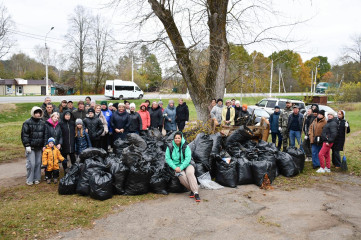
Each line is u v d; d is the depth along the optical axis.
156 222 4.48
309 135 7.93
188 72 9.16
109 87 31.81
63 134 6.96
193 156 6.68
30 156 6.43
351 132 16.52
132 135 7.28
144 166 5.79
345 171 7.56
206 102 9.62
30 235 4.01
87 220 4.53
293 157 7.35
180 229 4.23
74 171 5.97
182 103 10.80
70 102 8.84
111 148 9.35
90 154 6.20
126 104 9.64
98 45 42.25
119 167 5.67
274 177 6.73
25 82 54.69
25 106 23.11
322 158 7.43
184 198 5.58
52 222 4.43
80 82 45.84
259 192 5.93
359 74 50.25
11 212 4.78
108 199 5.47
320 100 29.44
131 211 4.91
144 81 40.59
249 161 6.59
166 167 6.06
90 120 7.54
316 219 4.58
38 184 6.55
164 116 10.40
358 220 4.55
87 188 5.64
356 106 32.09
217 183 6.38
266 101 17.38
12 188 6.24
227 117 9.55
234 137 7.74
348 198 5.59
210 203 5.28
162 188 5.82
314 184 6.50
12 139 12.70
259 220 4.54
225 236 4.02
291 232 4.13
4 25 29.83
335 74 55.84
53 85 53.06
